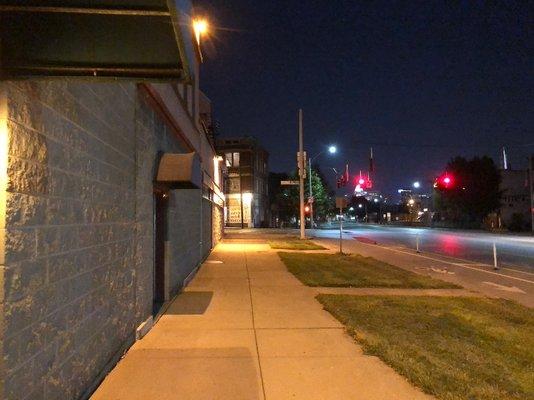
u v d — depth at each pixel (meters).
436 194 75.31
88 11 3.16
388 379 5.57
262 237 36.47
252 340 7.12
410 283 12.65
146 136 7.89
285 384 5.38
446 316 8.70
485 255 23.19
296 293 11.10
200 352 6.51
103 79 3.69
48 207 3.95
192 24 3.73
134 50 3.49
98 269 5.28
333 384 5.40
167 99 9.51
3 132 3.27
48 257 3.93
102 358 5.44
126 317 6.55
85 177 4.86
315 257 19.88
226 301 10.09
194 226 14.74
